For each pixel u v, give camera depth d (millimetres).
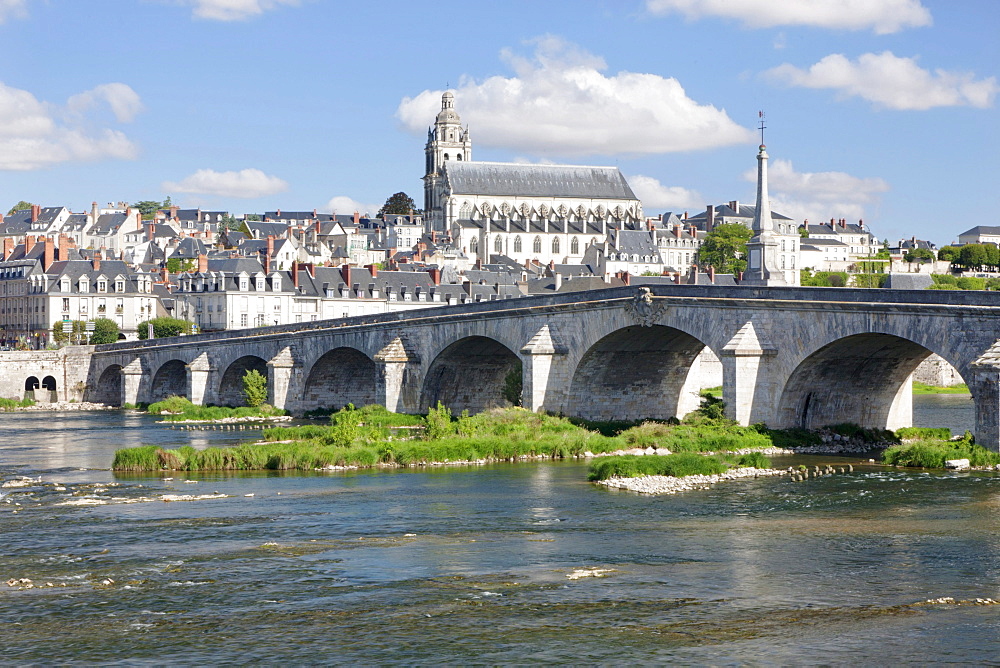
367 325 130875
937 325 74938
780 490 68625
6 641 41188
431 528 58781
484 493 69812
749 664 38406
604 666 38438
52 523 60812
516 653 39625
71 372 183000
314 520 61219
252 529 58812
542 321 107000
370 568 50250
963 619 42281
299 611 44125
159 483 75938
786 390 86562
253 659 39344
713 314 90750
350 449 85375
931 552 51875
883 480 71500
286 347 144125
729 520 59781
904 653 39094
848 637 40625
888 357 86375
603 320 100188
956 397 167250
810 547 53188
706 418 93688
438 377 124125
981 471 73188
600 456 86250
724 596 45469
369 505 65875
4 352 178250
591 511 63000
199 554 53094
